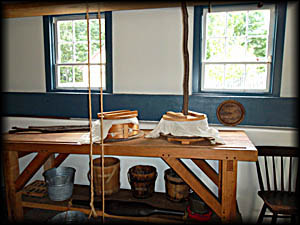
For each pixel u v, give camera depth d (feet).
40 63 11.35
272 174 9.58
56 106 11.29
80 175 11.25
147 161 10.56
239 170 9.79
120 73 10.57
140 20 10.13
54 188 8.61
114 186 9.24
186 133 7.54
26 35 11.31
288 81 9.25
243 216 9.96
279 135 9.32
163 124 8.11
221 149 7.04
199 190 7.37
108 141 7.86
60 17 11.14
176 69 10.03
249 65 9.77
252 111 9.53
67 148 7.83
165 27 9.95
